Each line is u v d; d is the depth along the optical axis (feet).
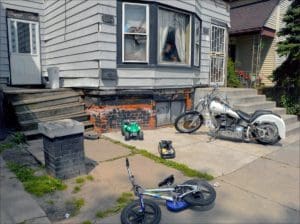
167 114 26.35
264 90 37.09
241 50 50.47
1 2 29.27
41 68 32.60
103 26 21.04
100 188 12.39
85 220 9.86
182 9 24.90
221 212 10.73
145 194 10.71
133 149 18.26
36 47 32.12
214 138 21.62
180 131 23.21
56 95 23.65
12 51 30.58
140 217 9.47
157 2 22.70
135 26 22.50
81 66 23.86
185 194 10.77
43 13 31.96
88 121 23.03
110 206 10.84
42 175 13.50
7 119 22.27
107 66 21.57
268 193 12.51
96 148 18.37
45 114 21.36
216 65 33.94
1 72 29.99
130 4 22.03
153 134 22.61
